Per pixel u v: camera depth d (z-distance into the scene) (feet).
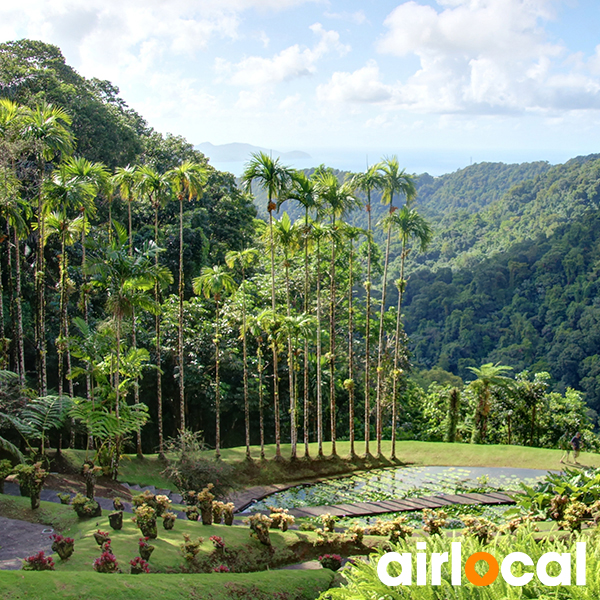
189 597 34.50
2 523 46.80
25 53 127.95
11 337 87.30
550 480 61.72
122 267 65.41
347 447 92.63
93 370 68.49
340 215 88.28
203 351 97.81
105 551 36.96
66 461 69.36
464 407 115.34
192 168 80.33
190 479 65.92
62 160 86.63
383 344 128.67
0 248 86.63
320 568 47.39
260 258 135.64
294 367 94.32
